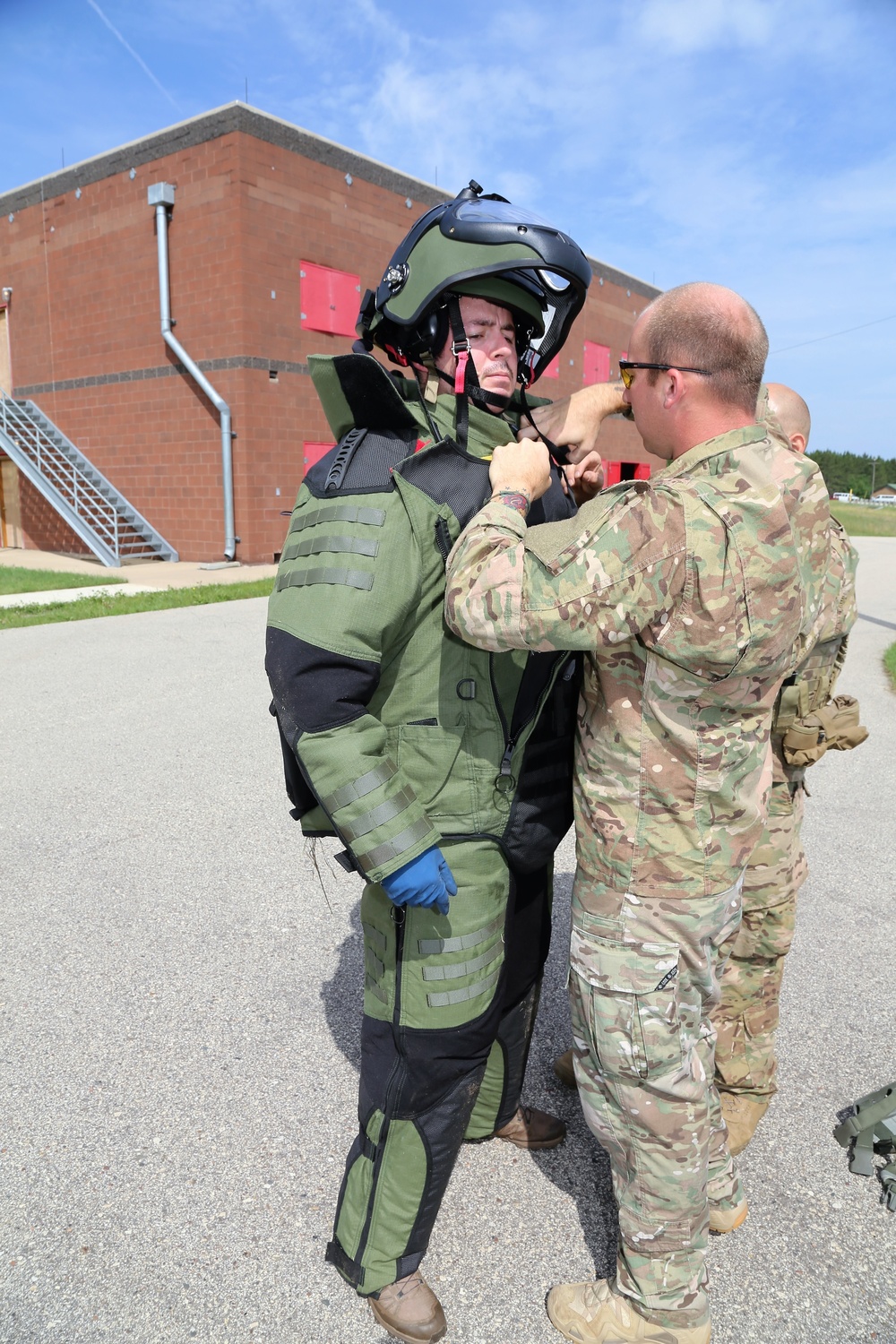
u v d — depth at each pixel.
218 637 8.86
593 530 1.41
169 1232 2.01
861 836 4.45
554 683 1.73
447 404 1.69
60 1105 2.41
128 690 6.76
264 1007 2.87
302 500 1.66
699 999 1.63
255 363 15.16
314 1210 2.09
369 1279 1.78
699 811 1.54
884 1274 1.95
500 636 1.43
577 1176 2.24
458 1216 2.10
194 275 15.25
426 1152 1.75
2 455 19.41
